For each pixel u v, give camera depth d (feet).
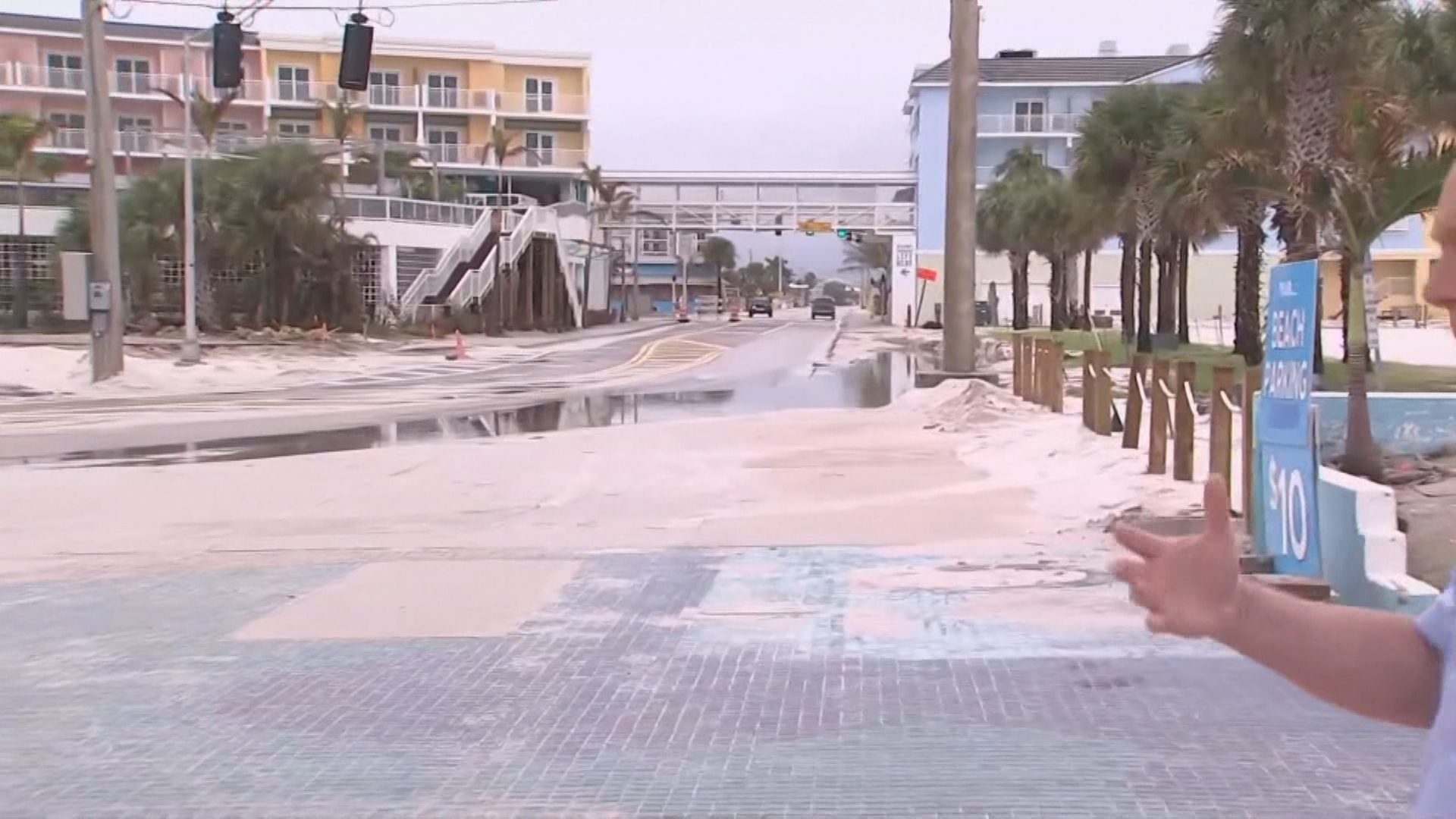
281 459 51.37
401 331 171.32
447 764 16.74
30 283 168.55
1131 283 136.77
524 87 274.77
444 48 267.59
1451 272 6.08
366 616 24.76
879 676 20.35
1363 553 22.68
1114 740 17.22
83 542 33.63
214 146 186.50
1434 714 6.57
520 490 41.98
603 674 20.68
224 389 94.38
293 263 161.58
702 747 17.22
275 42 258.78
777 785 15.83
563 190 274.16
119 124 241.96
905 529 32.94
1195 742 17.08
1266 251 155.22
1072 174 131.75
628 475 44.96
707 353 142.41
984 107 262.88
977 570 27.76
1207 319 239.71
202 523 36.52
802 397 83.41
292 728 18.21
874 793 15.51
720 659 21.47
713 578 27.71
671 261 383.45
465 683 20.25
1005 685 19.72
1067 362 111.96
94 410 76.89
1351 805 14.96
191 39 118.32
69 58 244.63
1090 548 29.68
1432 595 21.29
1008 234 204.33
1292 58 62.54
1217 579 6.90
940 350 143.74
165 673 21.02
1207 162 80.69
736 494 40.01
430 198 234.99
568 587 27.09
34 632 23.89
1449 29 58.18
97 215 91.45
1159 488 36.83
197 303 160.35
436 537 33.73
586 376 107.96
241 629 23.90
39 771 16.63
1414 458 37.27
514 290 198.39
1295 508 24.25
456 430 63.41
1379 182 60.39
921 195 261.03
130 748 17.46
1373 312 81.66
